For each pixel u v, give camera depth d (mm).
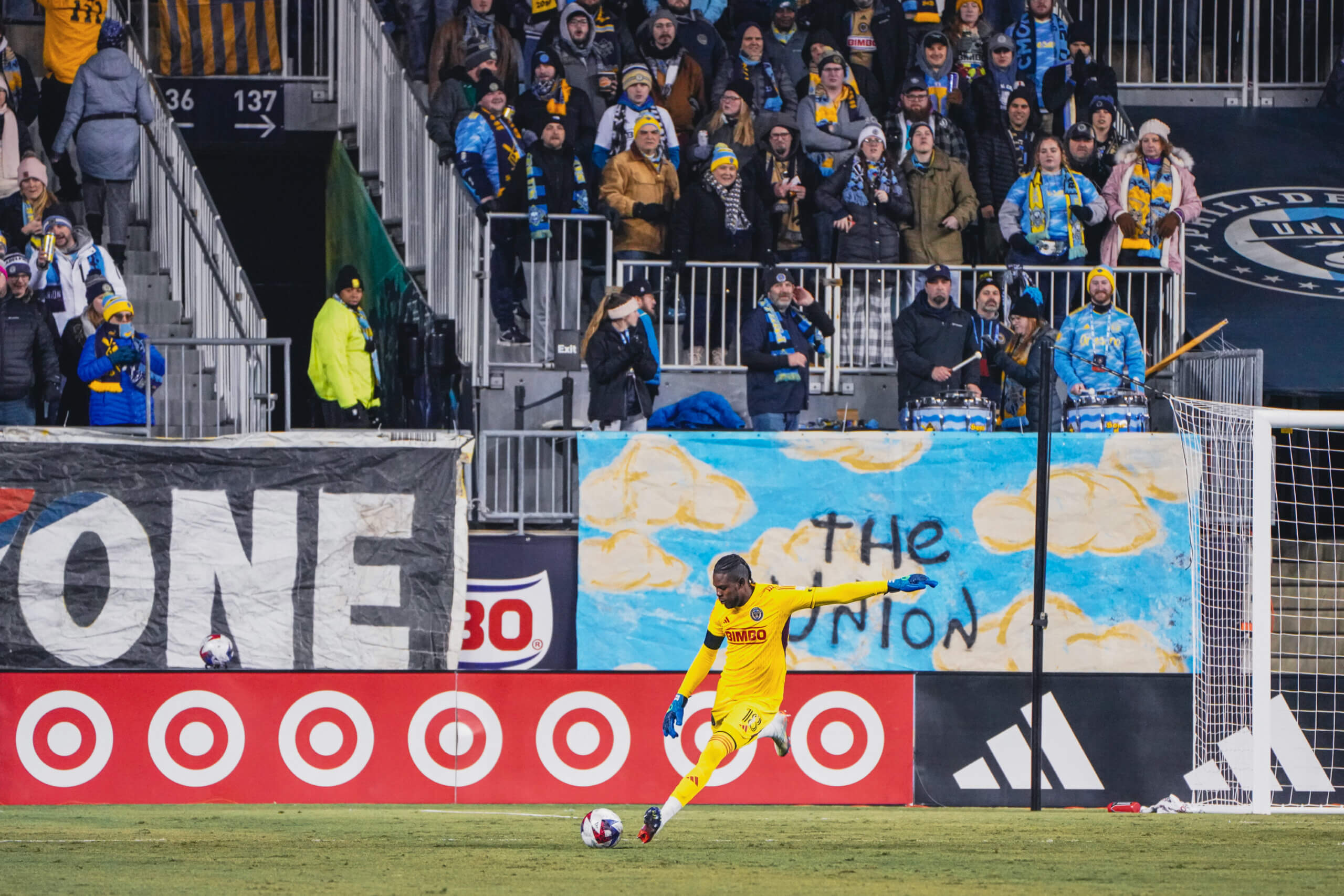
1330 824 33906
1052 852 26234
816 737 40531
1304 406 58062
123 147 53281
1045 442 38094
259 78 64438
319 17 65125
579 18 59562
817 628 45750
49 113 56344
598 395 49719
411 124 57062
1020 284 54562
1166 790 41094
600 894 19656
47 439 44906
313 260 73125
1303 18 74562
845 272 55500
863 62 60438
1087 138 57625
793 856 25234
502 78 58781
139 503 45000
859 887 20609
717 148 54344
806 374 51281
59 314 50188
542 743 40062
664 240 55344
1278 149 69625
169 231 56406
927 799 40594
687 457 46344
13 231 52188
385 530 45500
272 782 39688
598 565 46031
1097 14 73500
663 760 40281
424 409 54500
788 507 46312
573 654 46125
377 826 31766
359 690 39906
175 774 39562
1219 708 44531
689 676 27391
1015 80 60969
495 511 47906
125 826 31484
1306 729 41844
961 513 46500
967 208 56094
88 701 39562
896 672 40812
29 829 30719
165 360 50688
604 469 46219
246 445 45438
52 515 44719
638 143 54562
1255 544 39906
